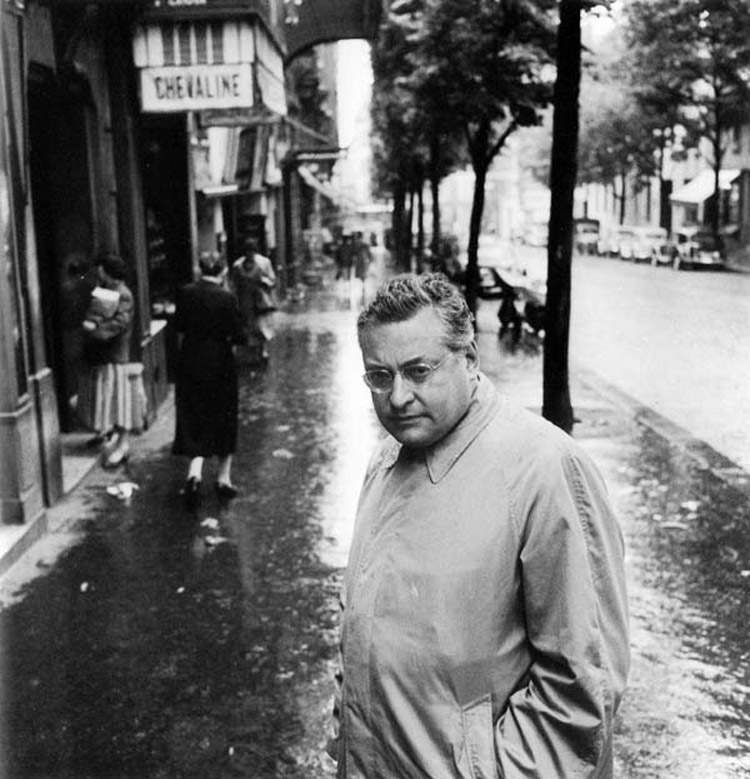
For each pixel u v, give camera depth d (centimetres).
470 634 226
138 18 1212
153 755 491
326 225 7625
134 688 561
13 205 814
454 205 9644
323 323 2462
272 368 1761
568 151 1130
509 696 230
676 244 5400
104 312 1023
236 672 580
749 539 801
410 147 3488
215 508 906
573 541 223
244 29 1229
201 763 483
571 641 221
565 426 1176
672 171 6306
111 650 611
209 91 1245
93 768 480
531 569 225
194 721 523
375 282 4028
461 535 228
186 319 898
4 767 480
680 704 532
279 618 657
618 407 1352
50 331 1158
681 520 852
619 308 2966
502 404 243
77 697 552
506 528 226
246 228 3039
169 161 1589
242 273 1773
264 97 1390
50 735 511
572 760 221
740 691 548
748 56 3856
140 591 708
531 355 1928
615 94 5359
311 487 976
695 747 490
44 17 991
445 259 3164
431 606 227
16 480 799
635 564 747
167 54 1238
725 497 917
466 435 236
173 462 1074
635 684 555
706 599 679
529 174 10088
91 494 951
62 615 667
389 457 257
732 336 2220
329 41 2886
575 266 5509
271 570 746
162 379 1441
